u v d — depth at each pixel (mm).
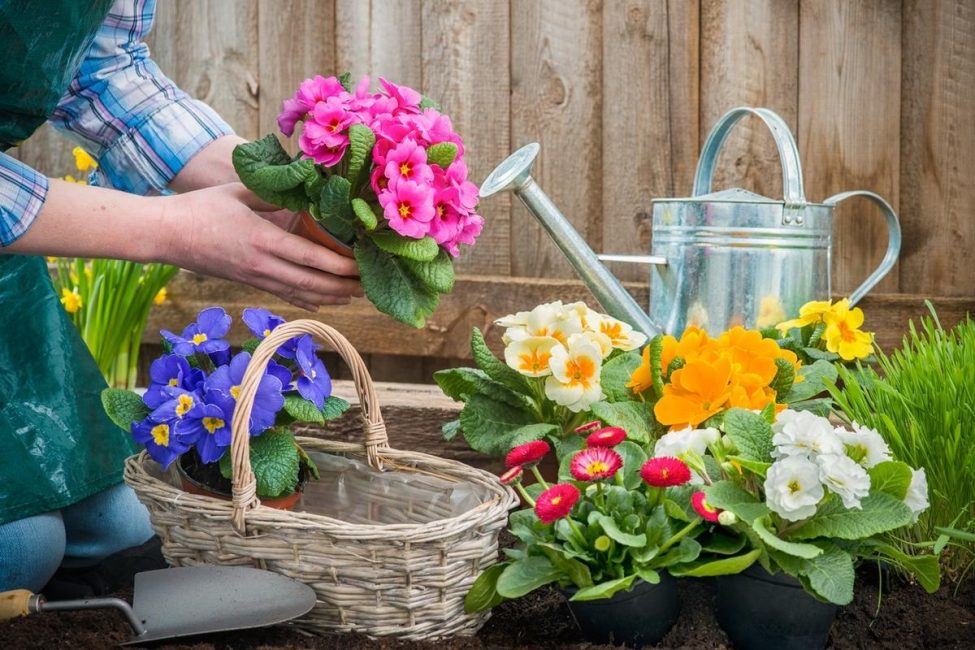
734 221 1696
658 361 1399
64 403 1550
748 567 1208
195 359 1454
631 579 1156
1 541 1416
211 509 1267
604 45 2350
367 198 1368
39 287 1611
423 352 2410
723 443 1286
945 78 2203
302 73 2488
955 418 1352
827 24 2250
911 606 1324
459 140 1418
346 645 1253
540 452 1257
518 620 1361
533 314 1505
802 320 1610
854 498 1136
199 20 2521
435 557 1249
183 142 1645
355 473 1522
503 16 2385
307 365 1388
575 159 2393
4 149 1512
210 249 1385
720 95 2307
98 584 1570
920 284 2271
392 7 2436
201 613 1233
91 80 1635
